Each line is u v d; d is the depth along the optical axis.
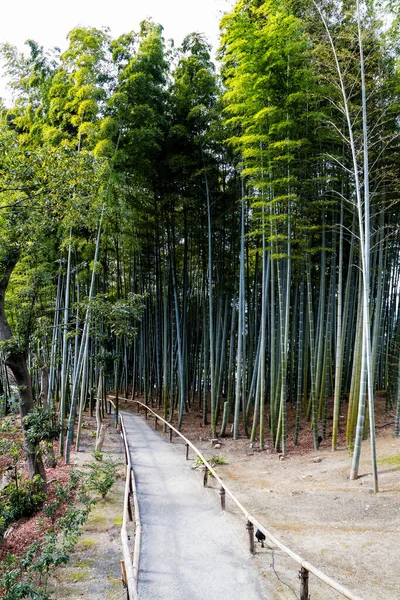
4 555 5.96
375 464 6.64
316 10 8.47
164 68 11.80
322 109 8.93
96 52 9.76
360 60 7.55
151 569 4.58
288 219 8.99
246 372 14.78
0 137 5.84
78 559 5.21
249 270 15.41
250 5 9.02
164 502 6.90
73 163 6.45
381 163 9.18
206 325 15.70
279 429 10.28
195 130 12.26
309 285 9.70
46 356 12.41
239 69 8.62
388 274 12.92
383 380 14.51
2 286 7.52
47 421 7.48
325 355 10.96
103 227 11.11
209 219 12.09
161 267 16.33
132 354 21.50
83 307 9.37
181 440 12.15
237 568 4.54
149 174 12.27
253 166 9.57
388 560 4.50
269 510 6.40
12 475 8.27
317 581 4.19
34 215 6.30
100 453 10.11
